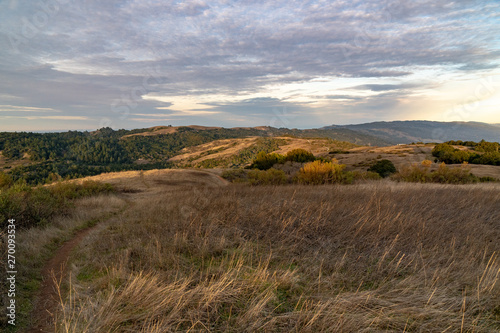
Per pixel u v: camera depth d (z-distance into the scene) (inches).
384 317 105.7
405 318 106.6
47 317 124.6
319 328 101.3
